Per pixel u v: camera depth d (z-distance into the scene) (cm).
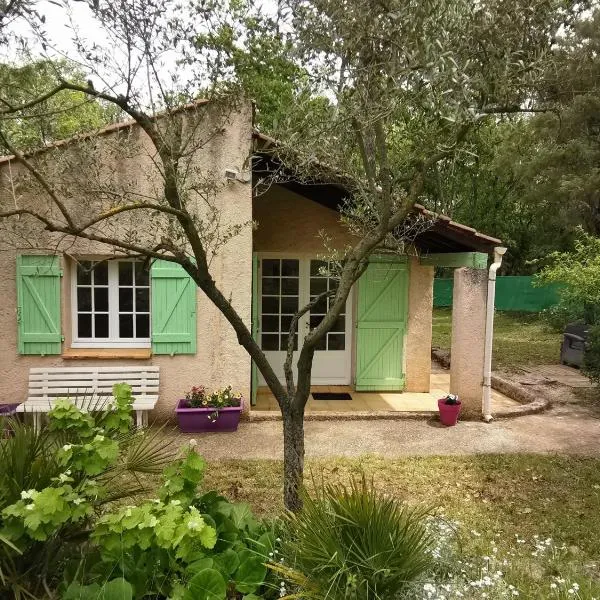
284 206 893
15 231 375
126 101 293
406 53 268
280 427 710
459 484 539
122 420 331
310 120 321
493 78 294
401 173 371
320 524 284
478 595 296
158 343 715
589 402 886
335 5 279
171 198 313
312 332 365
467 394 770
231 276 709
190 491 309
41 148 347
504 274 2836
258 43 297
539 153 2262
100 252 688
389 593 273
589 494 523
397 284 908
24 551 263
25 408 628
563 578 341
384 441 668
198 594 269
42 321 694
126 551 282
